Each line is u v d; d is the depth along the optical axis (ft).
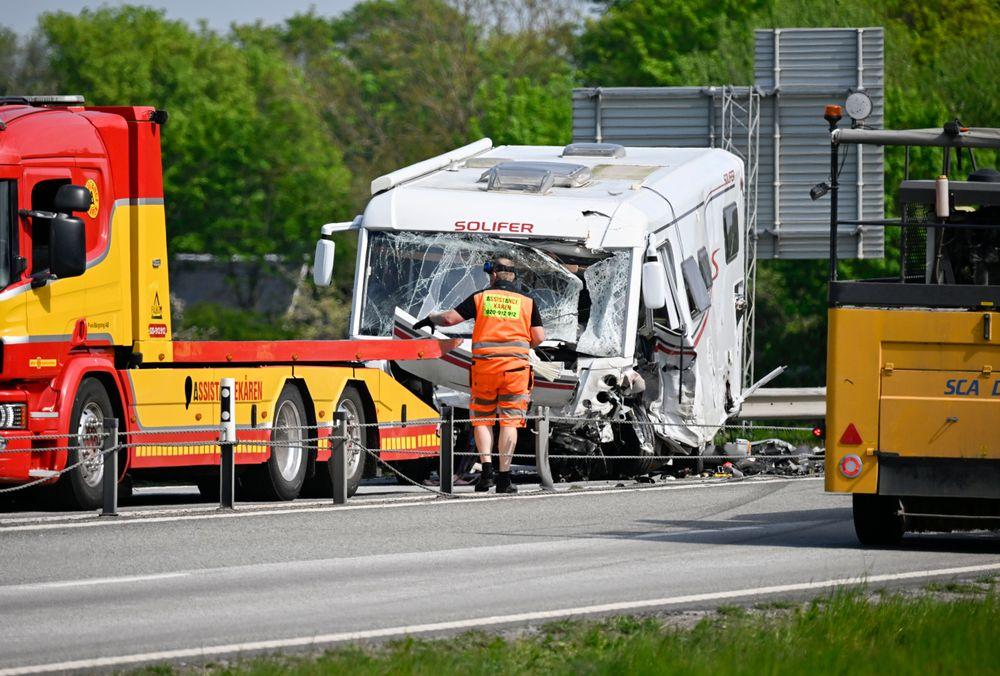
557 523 109.29
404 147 612.29
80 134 120.67
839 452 96.68
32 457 113.70
